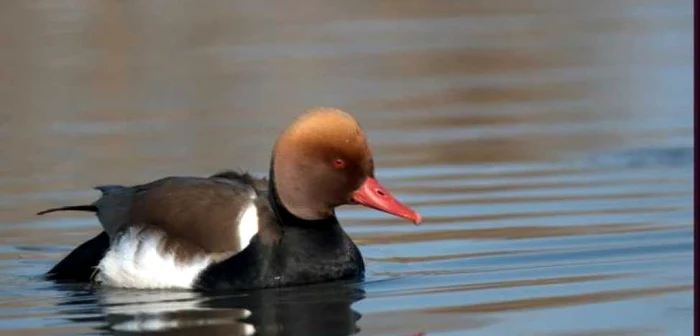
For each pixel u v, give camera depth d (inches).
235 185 459.5
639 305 408.8
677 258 464.1
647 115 735.7
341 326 393.7
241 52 913.5
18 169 642.2
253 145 681.0
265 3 1081.4
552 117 737.6
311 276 443.2
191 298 431.2
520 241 494.6
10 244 507.2
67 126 740.0
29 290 447.5
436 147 666.8
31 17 1006.4
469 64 887.7
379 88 814.5
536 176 601.9
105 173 626.8
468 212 540.1
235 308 416.8
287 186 445.1
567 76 848.3
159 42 944.3
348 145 442.0
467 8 1089.4
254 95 802.8
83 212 555.5
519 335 380.8
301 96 795.4
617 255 471.2
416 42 953.5
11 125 746.2
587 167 619.5
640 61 882.1
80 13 1014.4
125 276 449.1
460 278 448.8
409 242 500.7
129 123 741.3
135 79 848.3
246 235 443.2
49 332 394.6
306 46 934.4
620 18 1034.1
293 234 445.7
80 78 855.1
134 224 454.3
